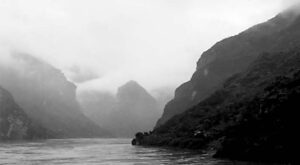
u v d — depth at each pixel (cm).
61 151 13188
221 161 7669
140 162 8088
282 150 7038
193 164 7119
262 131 7762
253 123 8081
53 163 8288
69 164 8019
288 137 7081
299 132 6925
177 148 13688
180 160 8212
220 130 12094
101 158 9650
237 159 7975
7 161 8869
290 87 7975
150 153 11119
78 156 10512
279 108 7575
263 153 7362
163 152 11425
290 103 7356
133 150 13388
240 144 8056
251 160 7562
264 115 7888
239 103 13200
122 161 8569
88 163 8200
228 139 8488
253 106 9000
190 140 13475
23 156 10575
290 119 7212
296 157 6756
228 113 13012
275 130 7419
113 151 12938
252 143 7750
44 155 11000
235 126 8881
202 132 13288
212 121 13612
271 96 8094
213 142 11625
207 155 9562
